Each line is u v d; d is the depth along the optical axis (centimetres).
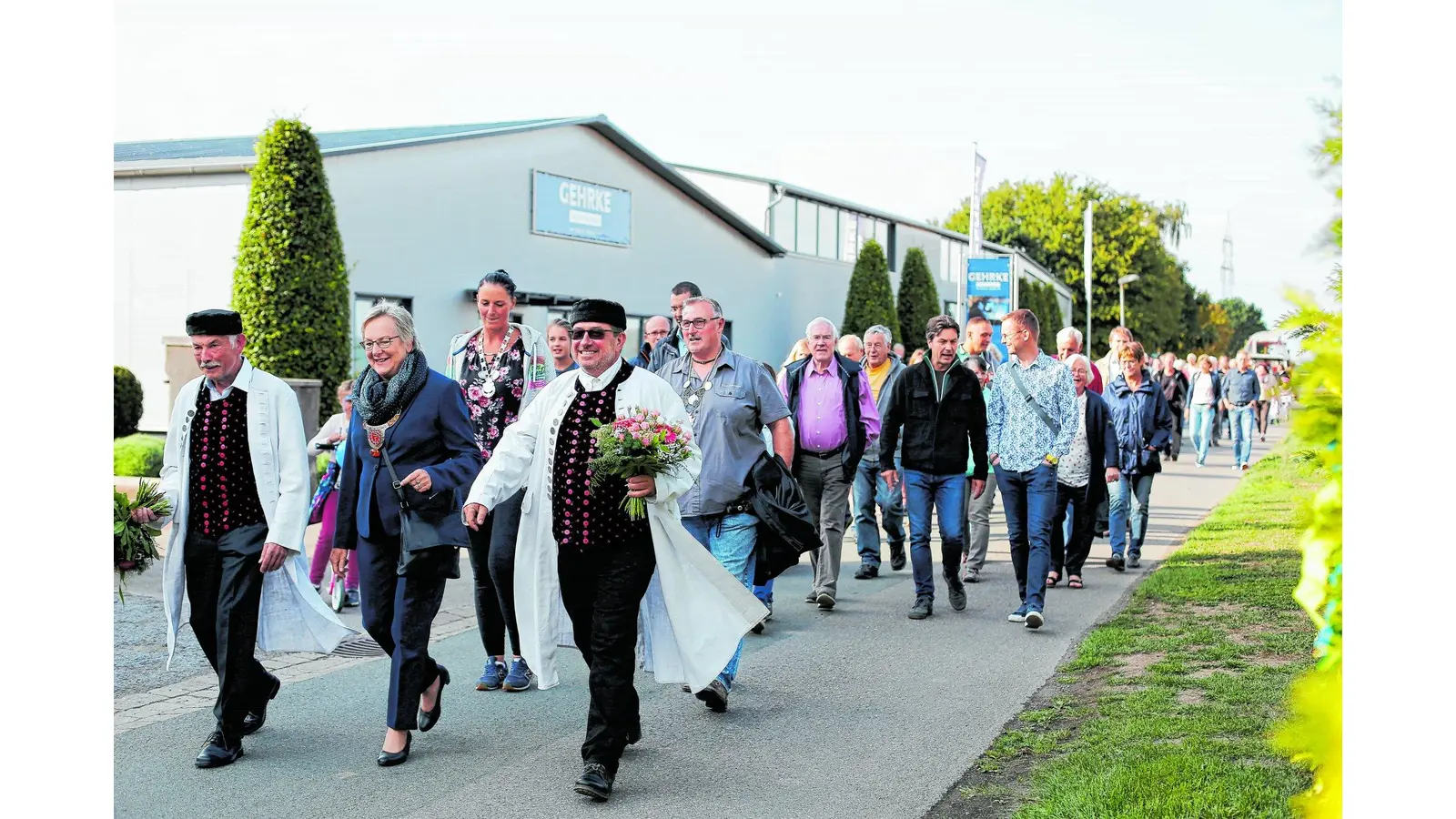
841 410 907
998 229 8912
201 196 1836
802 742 574
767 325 3509
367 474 552
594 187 2641
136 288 1880
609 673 507
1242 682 622
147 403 1884
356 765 538
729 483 685
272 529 529
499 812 482
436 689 584
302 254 1590
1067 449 835
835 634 821
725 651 555
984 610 912
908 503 881
